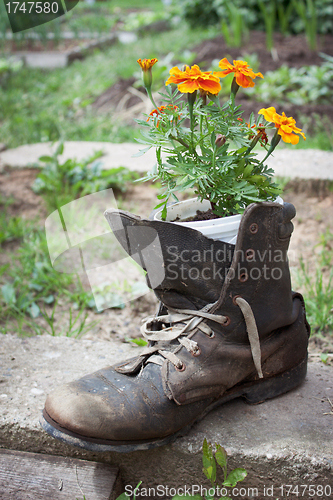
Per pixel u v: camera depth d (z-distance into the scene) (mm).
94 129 4695
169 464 1287
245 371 1312
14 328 2221
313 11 5895
